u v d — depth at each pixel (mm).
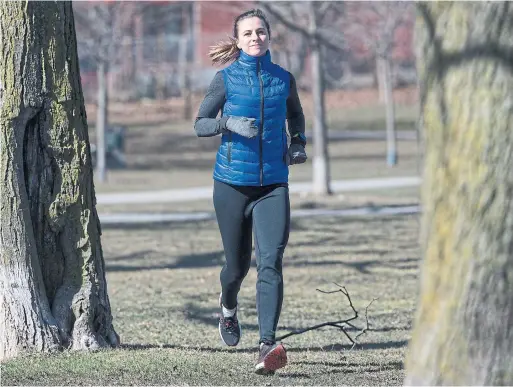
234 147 14375
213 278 31984
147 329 21406
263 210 14461
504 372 9547
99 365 14914
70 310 16422
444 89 9664
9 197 15961
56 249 16516
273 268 14250
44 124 16297
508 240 9477
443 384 9727
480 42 9414
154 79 133625
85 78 132750
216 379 14109
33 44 16062
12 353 15992
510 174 9430
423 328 9953
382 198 61062
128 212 55938
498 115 9383
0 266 16094
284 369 15102
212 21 121812
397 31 104875
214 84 14555
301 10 63812
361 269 33094
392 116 85938
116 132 90812
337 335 20406
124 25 82375
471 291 9578
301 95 110375
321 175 62594
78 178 16500
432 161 9859
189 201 62219
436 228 9844
